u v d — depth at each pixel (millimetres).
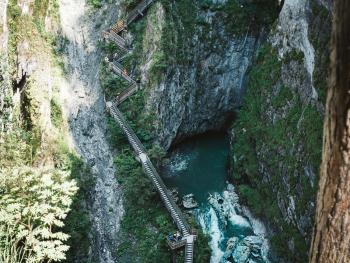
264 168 26578
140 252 23531
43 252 13203
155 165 29000
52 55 29578
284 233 23719
